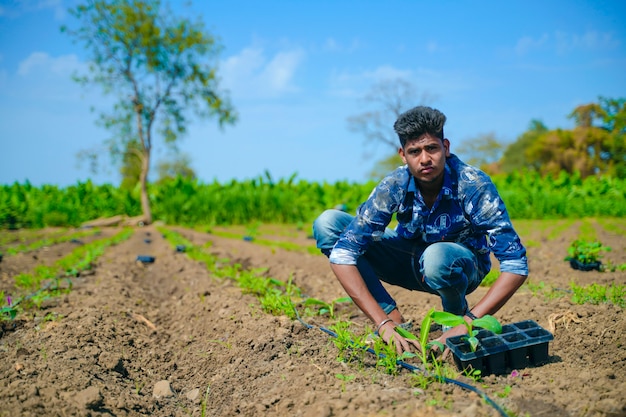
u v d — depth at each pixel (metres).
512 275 2.65
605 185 21.14
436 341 2.75
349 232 3.00
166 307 5.39
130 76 19.58
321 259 7.73
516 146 54.81
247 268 7.08
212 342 3.86
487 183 2.71
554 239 10.18
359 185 20.80
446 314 2.67
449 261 2.79
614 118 39.97
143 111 19.86
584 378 2.62
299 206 18.94
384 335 2.88
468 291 3.17
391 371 2.79
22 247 10.26
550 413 2.28
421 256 3.08
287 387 2.78
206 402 3.02
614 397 2.37
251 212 18.67
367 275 3.34
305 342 3.46
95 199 19.81
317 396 2.55
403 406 2.31
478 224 2.75
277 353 3.30
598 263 6.05
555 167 43.06
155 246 10.45
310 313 4.20
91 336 3.78
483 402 2.34
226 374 3.26
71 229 17.16
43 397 2.67
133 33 19.06
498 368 2.76
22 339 3.76
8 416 2.45
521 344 2.75
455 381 2.55
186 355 3.84
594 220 16.75
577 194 20.34
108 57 19.47
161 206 19.12
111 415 2.63
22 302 4.90
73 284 6.02
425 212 2.92
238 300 4.67
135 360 3.69
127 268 7.49
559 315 3.56
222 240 11.41
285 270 6.66
